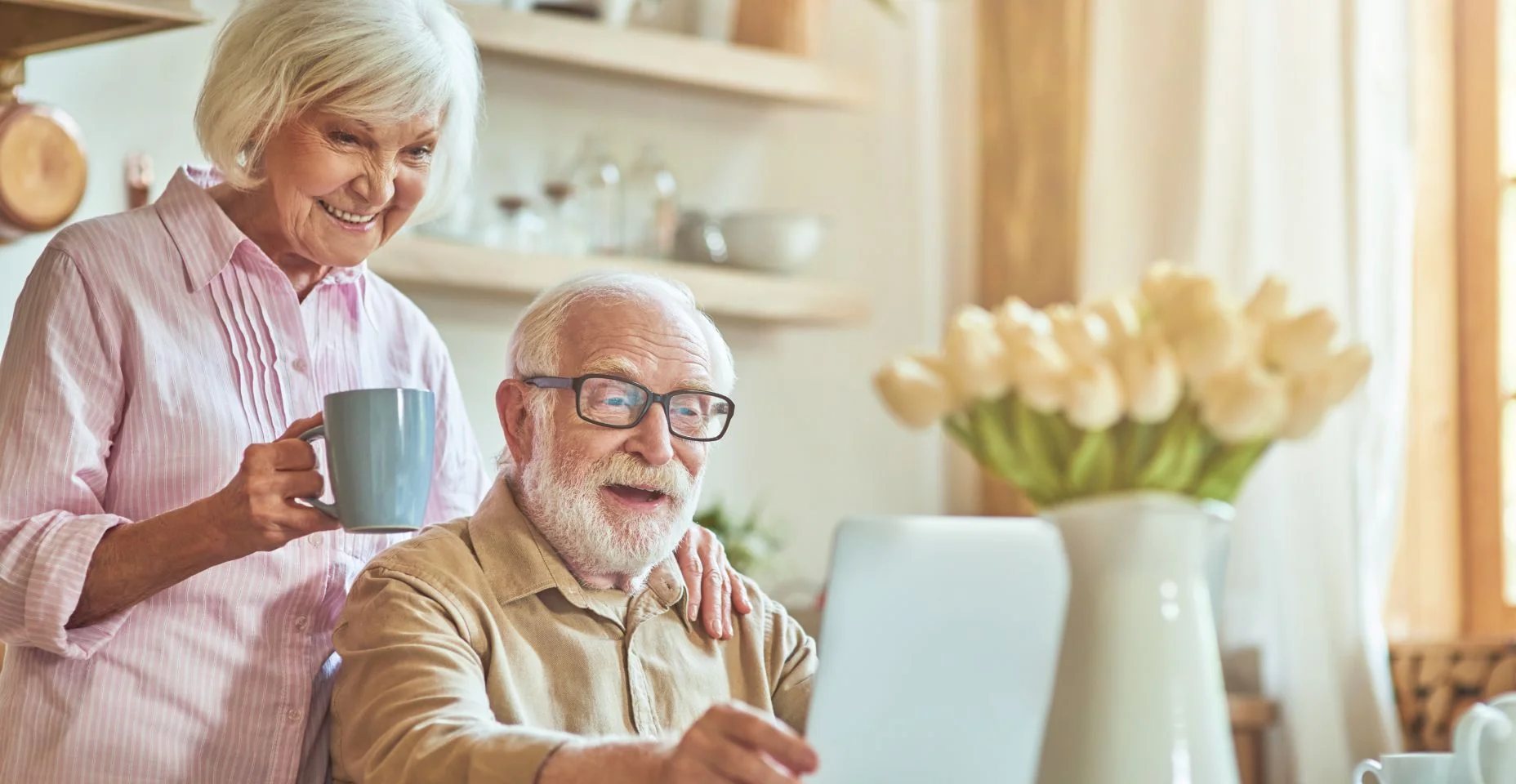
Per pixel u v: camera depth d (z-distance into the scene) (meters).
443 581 1.59
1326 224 2.95
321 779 1.68
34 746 1.56
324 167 1.62
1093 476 1.05
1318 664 2.84
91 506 1.56
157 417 1.61
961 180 3.78
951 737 1.16
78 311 1.58
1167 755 1.04
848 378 3.69
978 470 3.70
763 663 1.82
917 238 3.78
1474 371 3.16
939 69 3.82
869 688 1.16
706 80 3.31
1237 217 3.10
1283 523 2.92
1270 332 1.05
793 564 3.58
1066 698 1.06
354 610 1.58
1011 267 3.52
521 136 3.29
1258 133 3.08
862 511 3.68
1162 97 3.24
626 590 1.73
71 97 2.72
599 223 3.25
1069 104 3.42
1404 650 2.90
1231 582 3.08
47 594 1.48
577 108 3.37
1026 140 3.50
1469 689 2.81
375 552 1.81
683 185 3.51
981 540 1.17
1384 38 2.94
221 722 1.61
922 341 3.78
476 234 3.10
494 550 1.66
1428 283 3.18
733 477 3.53
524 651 1.64
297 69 1.58
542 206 3.20
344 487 1.34
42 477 1.53
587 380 1.65
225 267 1.67
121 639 1.57
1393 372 2.88
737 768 1.09
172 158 2.84
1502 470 3.12
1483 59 3.16
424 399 1.36
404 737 1.37
